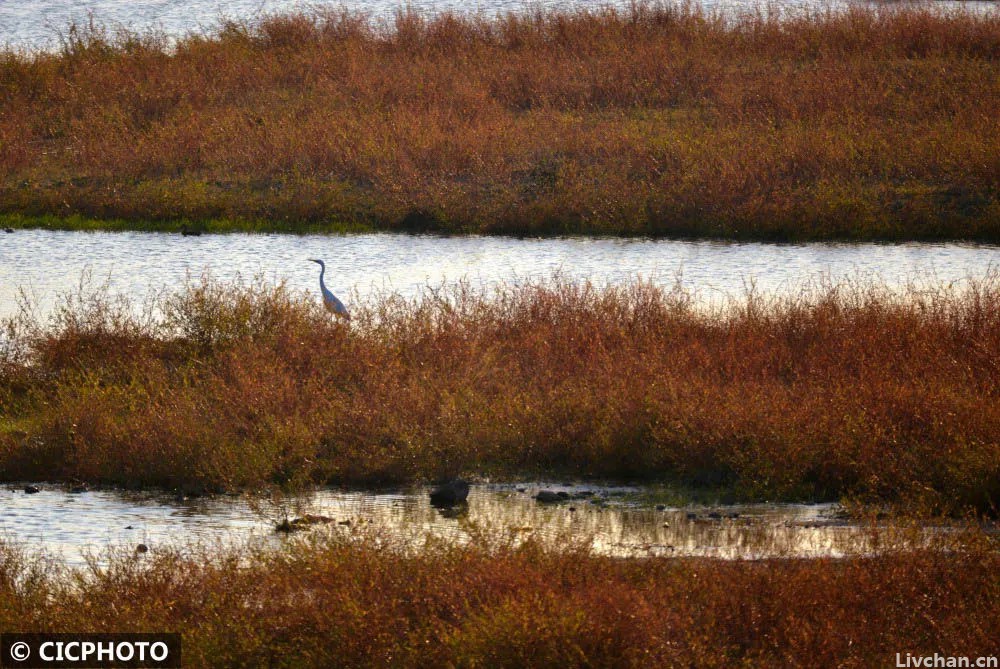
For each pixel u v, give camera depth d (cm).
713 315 2123
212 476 1481
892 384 1605
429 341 1891
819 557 1098
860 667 909
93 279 2595
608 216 3078
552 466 1555
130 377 1812
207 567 1059
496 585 977
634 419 1570
